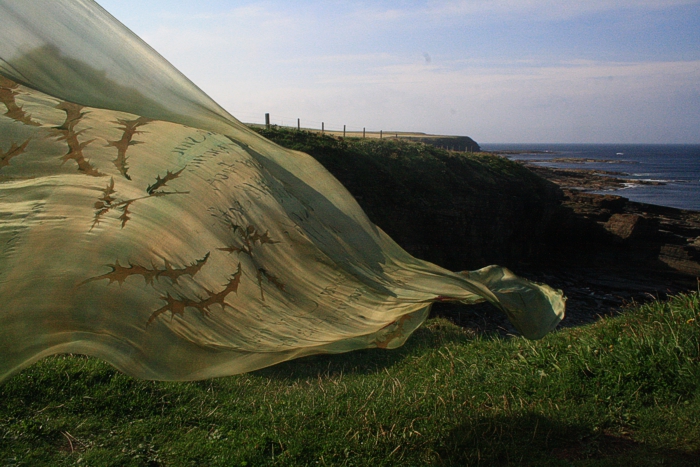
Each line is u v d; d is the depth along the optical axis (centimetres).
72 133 297
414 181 2445
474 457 420
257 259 339
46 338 294
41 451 424
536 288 469
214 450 450
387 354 859
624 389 498
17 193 281
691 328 560
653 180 8262
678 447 400
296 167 383
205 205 324
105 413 491
